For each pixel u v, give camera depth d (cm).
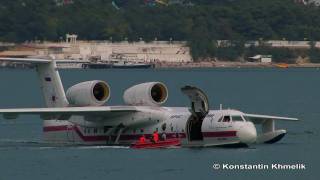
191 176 16250
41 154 18950
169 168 16975
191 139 19325
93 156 18500
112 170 16825
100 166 17288
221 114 19138
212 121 19138
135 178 16062
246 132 18838
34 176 16325
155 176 16225
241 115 19138
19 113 19000
